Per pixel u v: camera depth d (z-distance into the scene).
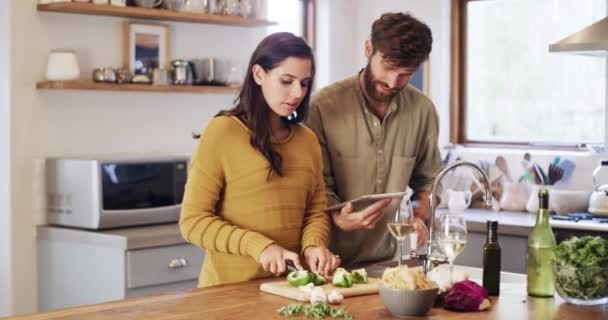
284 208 2.67
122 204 4.29
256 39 5.34
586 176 4.98
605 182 4.89
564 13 5.22
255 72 2.61
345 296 2.44
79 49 4.54
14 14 4.30
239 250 2.54
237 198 2.63
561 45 4.36
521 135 5.42
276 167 2.63
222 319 2.15
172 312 2.22
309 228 2.76
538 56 5.33
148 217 4.39
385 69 2.81
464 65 5.62
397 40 2.74
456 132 5.64
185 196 2.66
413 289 2.20
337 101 3.06
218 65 4.99
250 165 2.62
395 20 2.79
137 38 4.73
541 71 5.32
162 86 4.67
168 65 4.87
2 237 4.39
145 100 4.84
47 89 4.45
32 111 4.39
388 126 3.08
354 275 2.58
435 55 5.57
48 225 4.45
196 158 2.64
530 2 5.34
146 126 4.85
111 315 2.19
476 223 4.59
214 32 5.11
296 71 2.55
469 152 5.41
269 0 5.57
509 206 5.11
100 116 4.66
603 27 4.33
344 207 2.74
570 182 5.03
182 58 4.95
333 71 5.80
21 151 4.37
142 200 4.37
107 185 4.23
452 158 5.43
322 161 2.89
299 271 2.50
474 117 5.60
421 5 5.62
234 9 4.96
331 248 3.09
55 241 4.36
